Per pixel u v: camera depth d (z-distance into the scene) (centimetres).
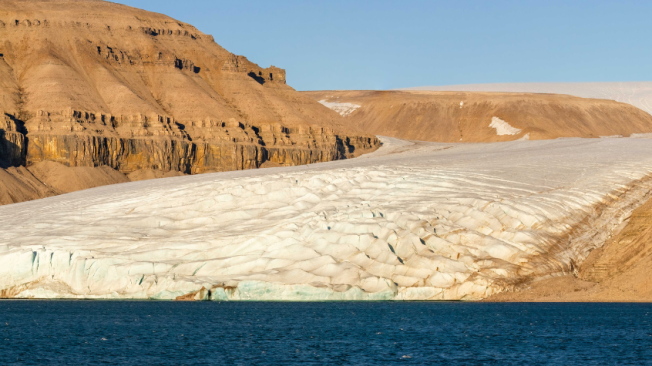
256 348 5625
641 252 8362
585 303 8062
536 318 7012
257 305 8519
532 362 5097
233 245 8662
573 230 8925
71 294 8131
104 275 8288
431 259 8006
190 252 8631
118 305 8581
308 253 8250
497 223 8775
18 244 9012
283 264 8156
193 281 7881
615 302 8094
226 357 5291
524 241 8450
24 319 7256
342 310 7825
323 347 5644
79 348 5647
